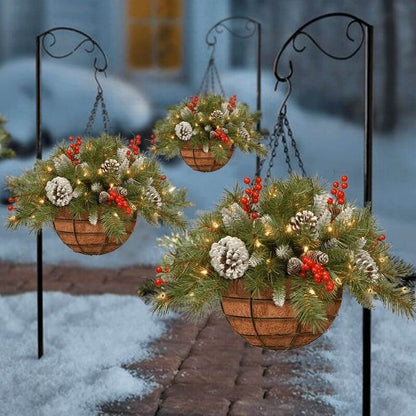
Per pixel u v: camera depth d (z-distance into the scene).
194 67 16.56
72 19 16.14
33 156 13.69
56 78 14.02
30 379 5.48
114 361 5.84
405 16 17.73
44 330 6.50
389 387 5.36
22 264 8.84
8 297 7.40
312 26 17.72
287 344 3.87
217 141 7.42
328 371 5.71
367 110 4.34
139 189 5.24
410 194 14.01
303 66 17.72
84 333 6.41
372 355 5.95
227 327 6.72
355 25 17.70
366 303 3.82
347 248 3.89
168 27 16.47
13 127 13.63
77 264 8.85
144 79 16.28
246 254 3.77
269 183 4.15
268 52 17.64
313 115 17.47
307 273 3.76
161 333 6.50
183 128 7.42
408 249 10.22
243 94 16.09
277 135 4.36
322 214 3.97
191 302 3.72
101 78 14.25
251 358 5.98
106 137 5.53
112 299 7.38
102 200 5.09
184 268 3.91
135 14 16.33
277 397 5.23
